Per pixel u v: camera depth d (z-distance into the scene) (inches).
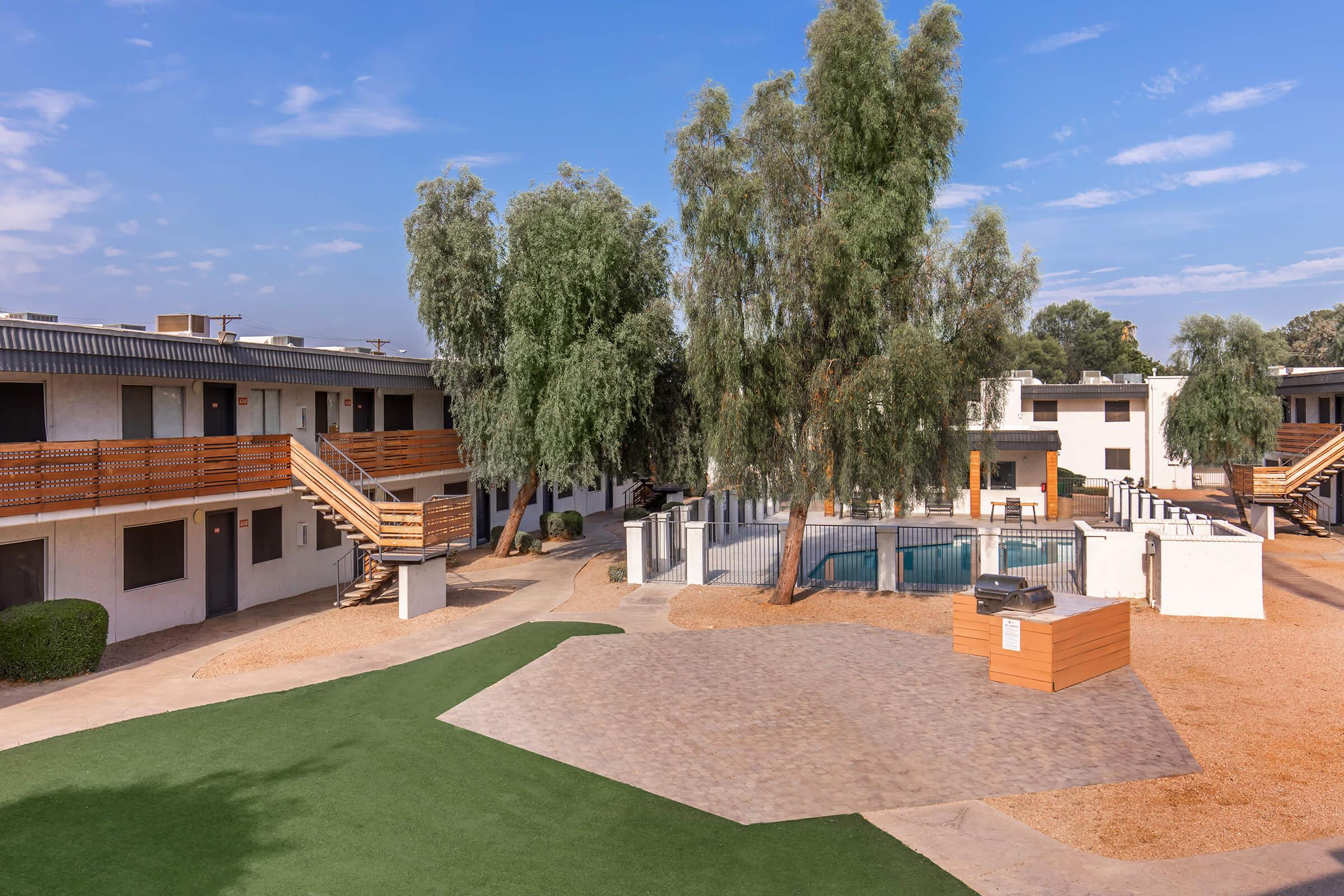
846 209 697.0
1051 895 292.8
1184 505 1499.8
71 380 669.3
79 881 297.7
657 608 786.2
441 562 801.6
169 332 861.8
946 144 708.0
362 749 434.9
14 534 625.0
